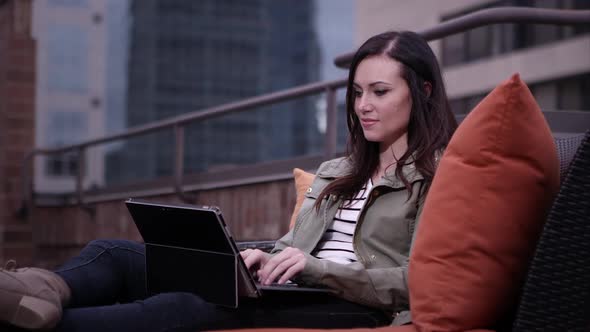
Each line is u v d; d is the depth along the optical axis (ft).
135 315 5.82
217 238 5.63
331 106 13.32
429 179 6.50
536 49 86.94
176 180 19.66
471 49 93.25
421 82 6.82
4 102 25.80
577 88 83.25
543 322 4.73
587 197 4.70
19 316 5.36
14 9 25.67
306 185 8.49
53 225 26.58
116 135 22.70
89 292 6.45
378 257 6.52
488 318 5.18
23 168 25.41
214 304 5.97
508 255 5.14
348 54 12.32
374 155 7.10
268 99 15.40
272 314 6.07
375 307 6.15
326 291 6.01
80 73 139.33
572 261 4.70
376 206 6.66
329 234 7.07
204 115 18.22
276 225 15.78
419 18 91.09
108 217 23.79
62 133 137.59
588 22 10.12
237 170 18.78
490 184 5.12
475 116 5.29
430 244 5.26
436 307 5.15
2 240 25.38
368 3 100.32
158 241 6.14
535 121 5.15
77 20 138.31
